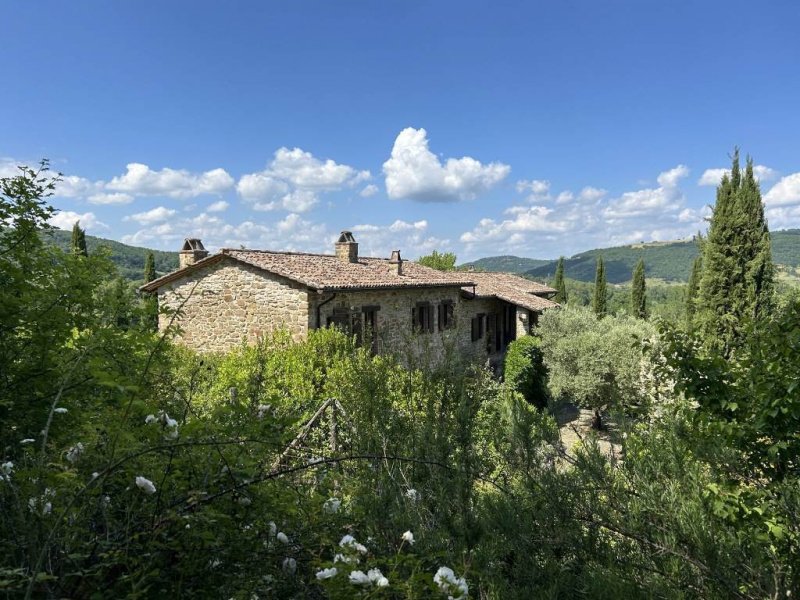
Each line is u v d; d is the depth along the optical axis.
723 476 3.41
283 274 14.38
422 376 5.09
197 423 2.49
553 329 19.28
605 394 15.44
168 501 2.35
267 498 2.55
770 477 3.35
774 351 3.54
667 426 3.64
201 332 15.83
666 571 2.81
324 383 9.60
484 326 23.88
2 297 3.38
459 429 3.54
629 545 3.11
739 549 2.85
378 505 2.84
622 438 3.72
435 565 2.59
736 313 13.73
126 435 2.26
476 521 3.00
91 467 2.38
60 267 3.98
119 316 4.06
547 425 3.63
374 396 4.50
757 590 2.76
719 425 3.42
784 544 3.01
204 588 2.32
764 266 13.62
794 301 3.56
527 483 3.38
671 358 3.90
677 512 2.99
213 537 2.26
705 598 2.74
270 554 2.46
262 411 3.02
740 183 14.18
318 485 3.19
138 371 3.29
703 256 14.60
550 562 2.88
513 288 26.59
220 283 15.54
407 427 3.86
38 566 1.80
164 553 2.33
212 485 2.49
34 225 3.96
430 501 3.25
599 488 3.27
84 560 2.20
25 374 3.43
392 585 2.01
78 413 3.17
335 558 2.17
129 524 2.21
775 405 3.23
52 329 3.72
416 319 18.52
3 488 2.28
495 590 2.58
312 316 14.48
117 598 2.15
